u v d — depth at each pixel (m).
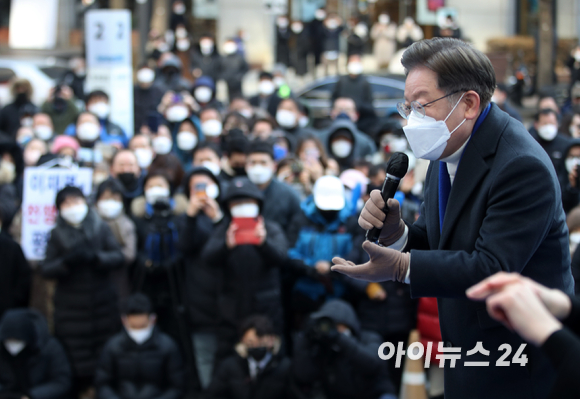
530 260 1.84
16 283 5.34
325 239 4.79
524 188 1.75
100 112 7.38
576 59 14.39
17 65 12.42
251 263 4.64
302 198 5.72
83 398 5.05
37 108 8.95
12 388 4.67
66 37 19.45
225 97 15.32
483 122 1.87
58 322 4.94
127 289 5.30
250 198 4.72
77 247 4.86
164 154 6.16
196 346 5.00
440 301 2.03
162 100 9.09
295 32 17.59
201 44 14.83
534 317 1.16
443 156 1.90
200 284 4.92
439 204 2.01
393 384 4.59
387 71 15.11
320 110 11.63
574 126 7.57
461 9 20.55
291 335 5.04
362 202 5.11
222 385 4.51
